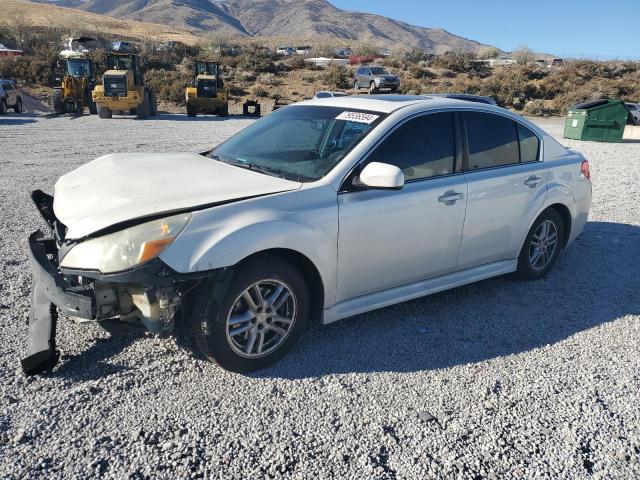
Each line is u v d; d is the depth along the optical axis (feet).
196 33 510.58
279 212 11.16
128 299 10.62
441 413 10.43
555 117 113.80
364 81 131.64
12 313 13.62
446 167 14.05
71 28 268.00
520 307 15.43
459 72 175.73
